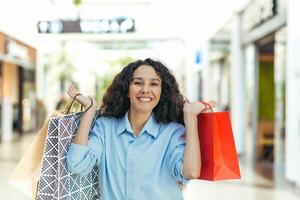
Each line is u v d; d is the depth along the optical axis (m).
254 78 11.17
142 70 2.21
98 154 2.19
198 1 16.17
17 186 2.32
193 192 7.35
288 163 8.16
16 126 17.94
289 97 8.11
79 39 15.64
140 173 2.13
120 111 2.26
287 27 8.13
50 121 2.19
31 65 18.88
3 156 11.71
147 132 2.16
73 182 2.22
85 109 2.19
